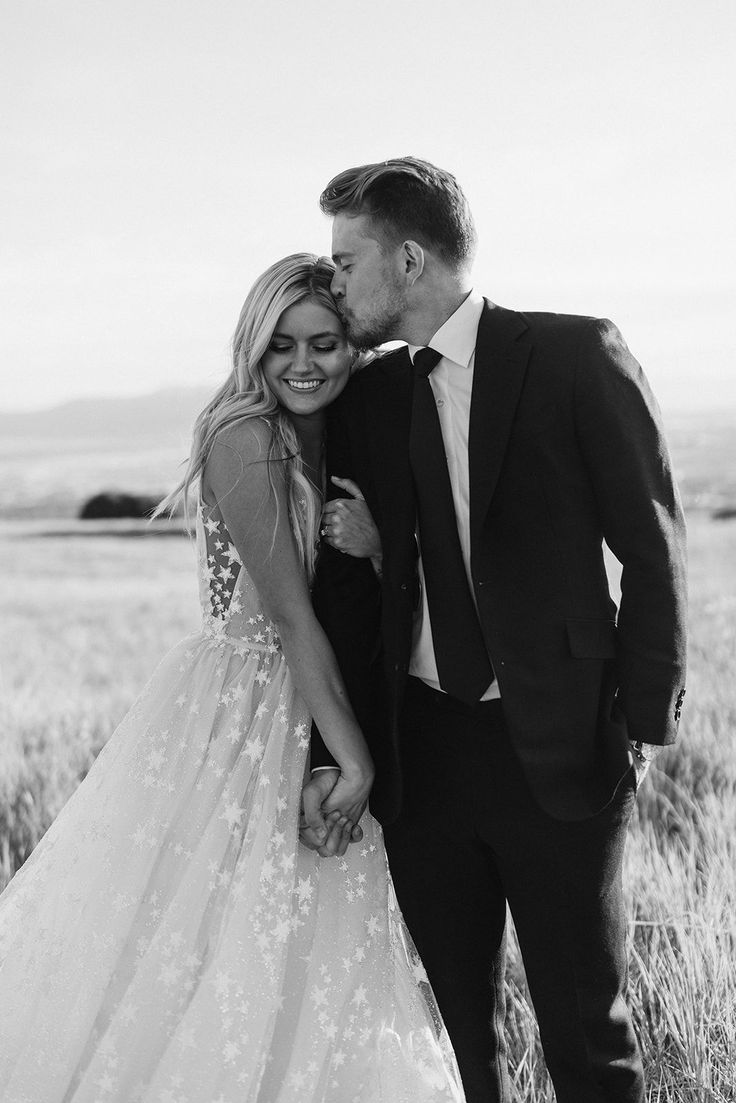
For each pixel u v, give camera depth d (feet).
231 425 8.33
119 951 8.18
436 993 8.39
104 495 99.91
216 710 8.57
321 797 8.30
